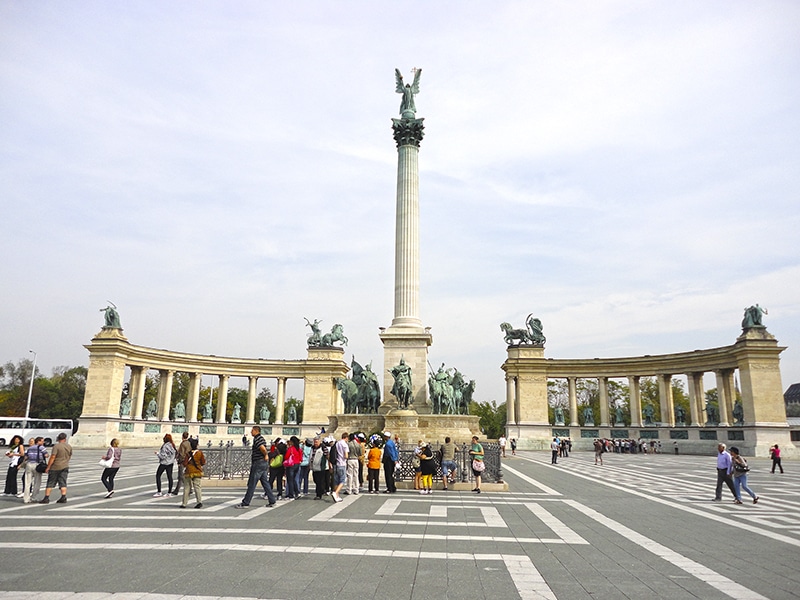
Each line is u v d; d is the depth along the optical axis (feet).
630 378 282.97
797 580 35.78
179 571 36.22
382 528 51.93
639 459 192.44
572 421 288.71
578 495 80.64
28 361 436.76
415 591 32.35
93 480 97.14
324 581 34.14
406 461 88.94
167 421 267.59
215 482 86.99
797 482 108.58
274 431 301.02
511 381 301.63
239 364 301.43
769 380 224.53
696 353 257.55
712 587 33.96
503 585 33.81
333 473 73.20
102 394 241.96
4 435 229.45
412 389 151.74
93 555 40.65
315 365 309.01
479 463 82.17
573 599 31.35
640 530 52.95
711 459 195.83
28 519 56.39
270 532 49.65
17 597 30.60
